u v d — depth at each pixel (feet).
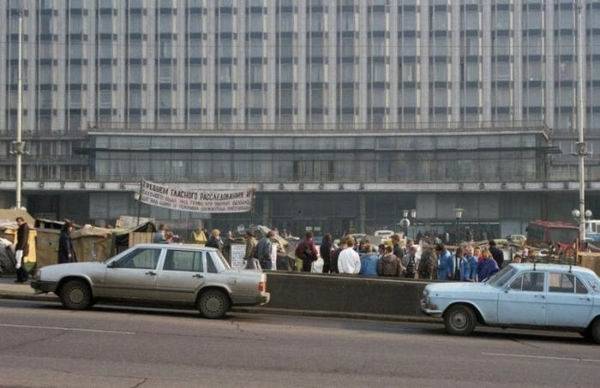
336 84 280.92
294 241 157.17
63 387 30.91
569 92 275.59
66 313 56.75
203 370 35.78
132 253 60.03
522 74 277.23
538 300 55.77
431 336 55.42
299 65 281.95
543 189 252.42
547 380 36.99
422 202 261.03
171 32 285.43
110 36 286.46
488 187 255.09
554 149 256.32
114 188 263.70
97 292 59.31
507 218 257.96
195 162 267.18
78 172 273.54
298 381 34.09
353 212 263.49
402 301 68.49
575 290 55.83
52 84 287.07
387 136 262.26
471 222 258.78
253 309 68.13
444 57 279.08
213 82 284.00
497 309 56.18
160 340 44.73
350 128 269.23
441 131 259.60
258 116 282.36
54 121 286.87
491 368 39.96
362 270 77.10
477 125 265.54
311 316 68.03
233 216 254.88
